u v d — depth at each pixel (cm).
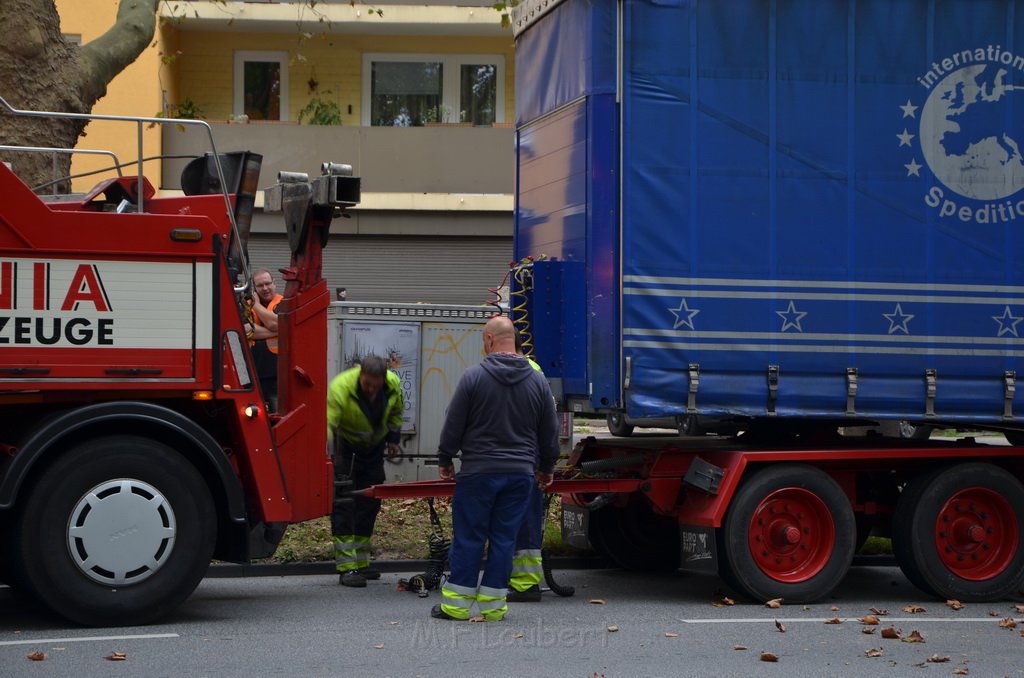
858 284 953
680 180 931
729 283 934
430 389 1377
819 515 953
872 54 962
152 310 813
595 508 1004
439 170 2462
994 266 973
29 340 782
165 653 726
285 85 2603
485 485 834
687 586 1038
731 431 1059
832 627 847
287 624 827
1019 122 982
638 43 930
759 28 945
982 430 1062
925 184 966
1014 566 980
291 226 916
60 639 762
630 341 920
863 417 952
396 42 2620
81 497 788
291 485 882
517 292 987
